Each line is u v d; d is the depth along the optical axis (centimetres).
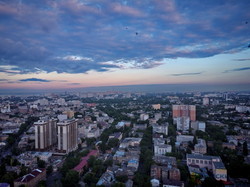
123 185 18912
